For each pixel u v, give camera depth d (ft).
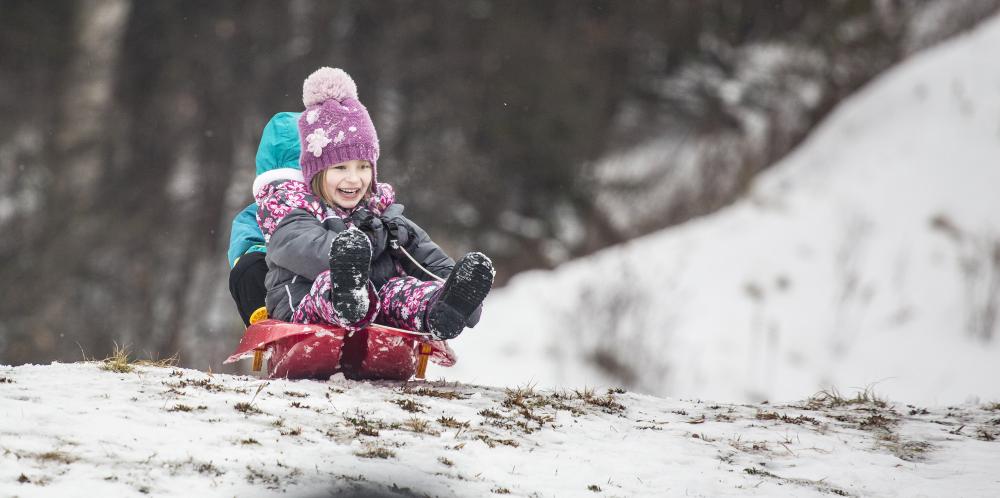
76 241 218.38
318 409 43.47
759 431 50.78
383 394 48.11
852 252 146.30
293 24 236.43
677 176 242.58
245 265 54.90
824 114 207.00
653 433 48.16
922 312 132.98
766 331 131.23
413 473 37.19
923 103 181.27
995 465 46.88
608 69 262.47
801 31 252.83
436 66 238.68
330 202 52.95
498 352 124.77
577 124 246.27
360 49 239.09
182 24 232.53
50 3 231.30
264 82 231.30
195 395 43.16
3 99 226.38
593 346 124.98
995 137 164.76
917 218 151.33
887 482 43.27
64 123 229.86
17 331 209.26
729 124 250.57
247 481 34.24
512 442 43.09
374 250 51.83
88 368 46.70
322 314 48.60
